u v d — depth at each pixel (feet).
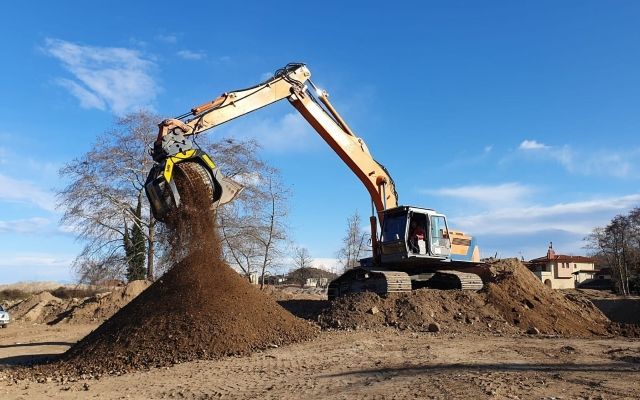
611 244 210.59
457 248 67.77
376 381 30.78
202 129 47.80
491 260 78.84
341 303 58.90
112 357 39.04
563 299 72.08
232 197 45.91
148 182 42.37
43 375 37.17
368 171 65.36
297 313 63.72
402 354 39.93
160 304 43.24
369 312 56.44
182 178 43.65
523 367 34.63
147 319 42.06
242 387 30.60
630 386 29.17
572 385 29.37
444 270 69.21
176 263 46.24
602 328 65.10
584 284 239.71
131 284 93.71
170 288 44.39
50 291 138.00
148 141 106.83
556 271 256.93
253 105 53.62
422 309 56.70
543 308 65.57
